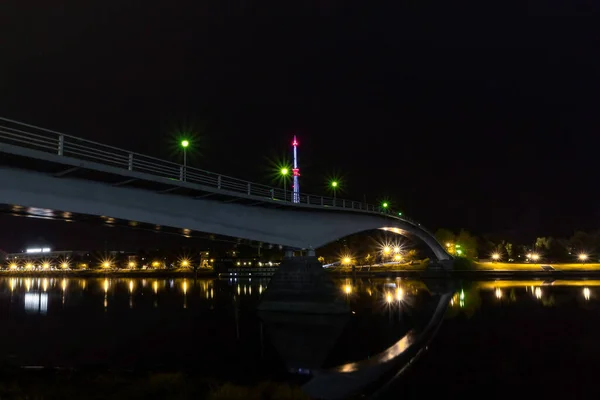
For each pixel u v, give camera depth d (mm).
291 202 49406
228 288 97812
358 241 170375
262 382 20484
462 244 150125
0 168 26031
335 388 19375
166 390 18750
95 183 31203
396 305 51562
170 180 34312
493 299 54500
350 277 121125
